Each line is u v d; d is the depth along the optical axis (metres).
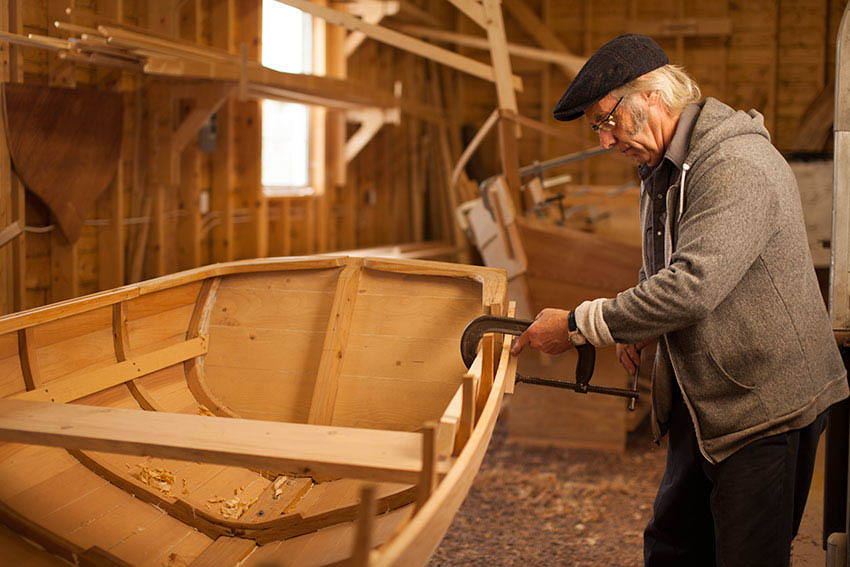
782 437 1.56
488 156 7.96
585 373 1.81
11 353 1.86
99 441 1.38
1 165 2.94
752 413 1.55
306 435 1.41
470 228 4.49
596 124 1.67
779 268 1.52
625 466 4.00
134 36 3.13
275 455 1.30
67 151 3.19
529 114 7.82
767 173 1.49
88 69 3.51
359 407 2.31
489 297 2.10
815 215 4.45
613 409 4.22
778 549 1.60
